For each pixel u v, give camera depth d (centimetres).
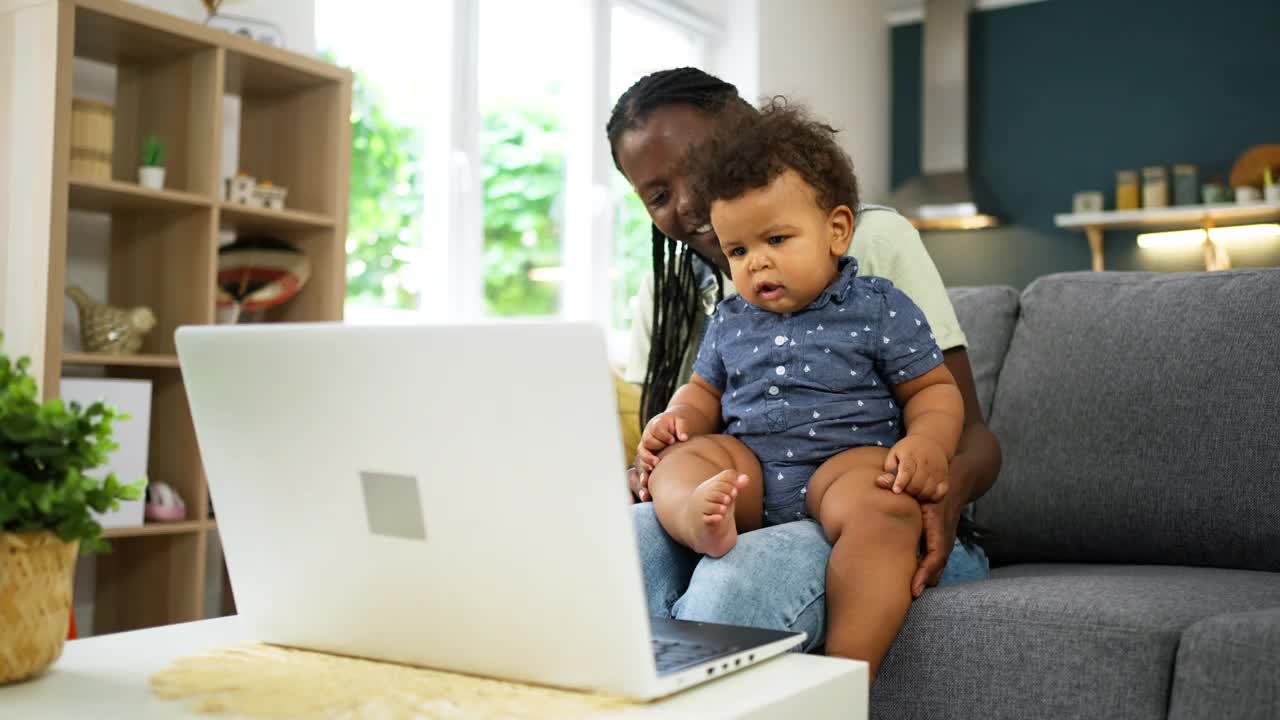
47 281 219
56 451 84
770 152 125
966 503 127
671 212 157
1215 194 550
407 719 74
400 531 85
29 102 223
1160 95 582
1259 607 112
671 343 175
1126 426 154
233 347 89
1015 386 168
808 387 127
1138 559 153
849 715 86
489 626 83
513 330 76
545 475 77
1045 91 610
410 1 374
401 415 82
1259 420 144
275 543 93
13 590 83
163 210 263
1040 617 109
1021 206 616
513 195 415
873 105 633
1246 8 562
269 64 268
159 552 259
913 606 117
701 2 514
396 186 371
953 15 611
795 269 126
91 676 87
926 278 146
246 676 86
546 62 431
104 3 229
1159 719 102
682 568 123
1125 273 171
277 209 271
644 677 76
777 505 126
